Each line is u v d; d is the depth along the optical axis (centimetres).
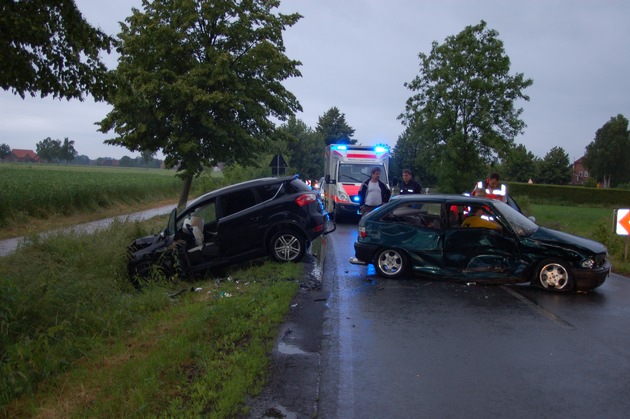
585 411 393
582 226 1989
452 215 852
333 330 588
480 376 460
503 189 1112
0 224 1508
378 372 468
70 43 659
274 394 413
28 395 430
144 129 1449
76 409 396
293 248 955
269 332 566
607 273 772
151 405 386
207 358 473
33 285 606
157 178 4103
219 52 1498
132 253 936
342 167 1938
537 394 423
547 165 7712
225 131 1505
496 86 2328
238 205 952
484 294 766
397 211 886
